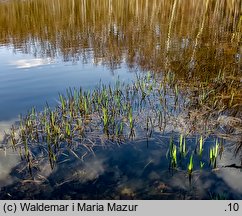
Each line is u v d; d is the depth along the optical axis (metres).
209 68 12.78
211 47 15.88
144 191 6.00
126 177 6.41
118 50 16.95
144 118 8.95
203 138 7.75
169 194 5.90
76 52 17.03
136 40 19.05
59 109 9.62
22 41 20.14
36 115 9.21
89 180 6.33
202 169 6.59
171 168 6.66
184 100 10.11
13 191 6.01
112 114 8.84
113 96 10.54
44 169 6.69
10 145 7.62
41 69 14.10
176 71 12.94
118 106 9.36
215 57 14.20
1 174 6.50
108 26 24.34
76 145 7.59
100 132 8.20
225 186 6.07
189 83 11.56
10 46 18.81
